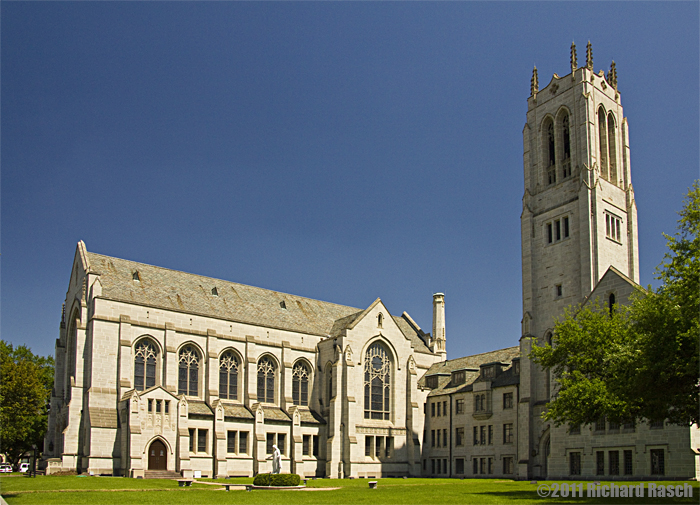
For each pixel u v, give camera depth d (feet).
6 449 362.53
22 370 326.44
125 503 132.26
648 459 217.77
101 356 265.75
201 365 298.35
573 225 285.43
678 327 144.05
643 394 149.69
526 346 286.87
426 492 171.73
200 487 194.18
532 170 314.76
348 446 310.04
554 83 311.88
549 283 291.58
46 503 129.59
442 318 398.42
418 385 348.59
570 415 176.96
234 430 288.92
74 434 257.55
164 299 298.15
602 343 181.88
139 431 251.60
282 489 184.14
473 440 309.83
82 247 293.43
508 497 150.82
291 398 322.34
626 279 238.27
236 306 327.67
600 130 299.58
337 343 326.65
